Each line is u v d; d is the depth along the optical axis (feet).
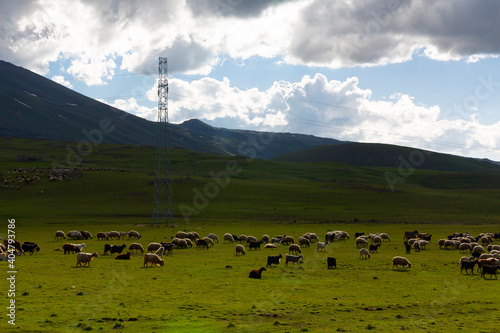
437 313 89.15
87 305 87.30
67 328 72.28
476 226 339.16
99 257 163.94
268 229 304.09
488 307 94.68
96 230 292.61
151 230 296.92
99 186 526.57
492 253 174.09
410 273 136.98
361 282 120.26
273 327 76.13
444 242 215.51
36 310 81.71
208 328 74.38
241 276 125.18
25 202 454.40
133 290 102.89
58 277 116.16
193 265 145.48
